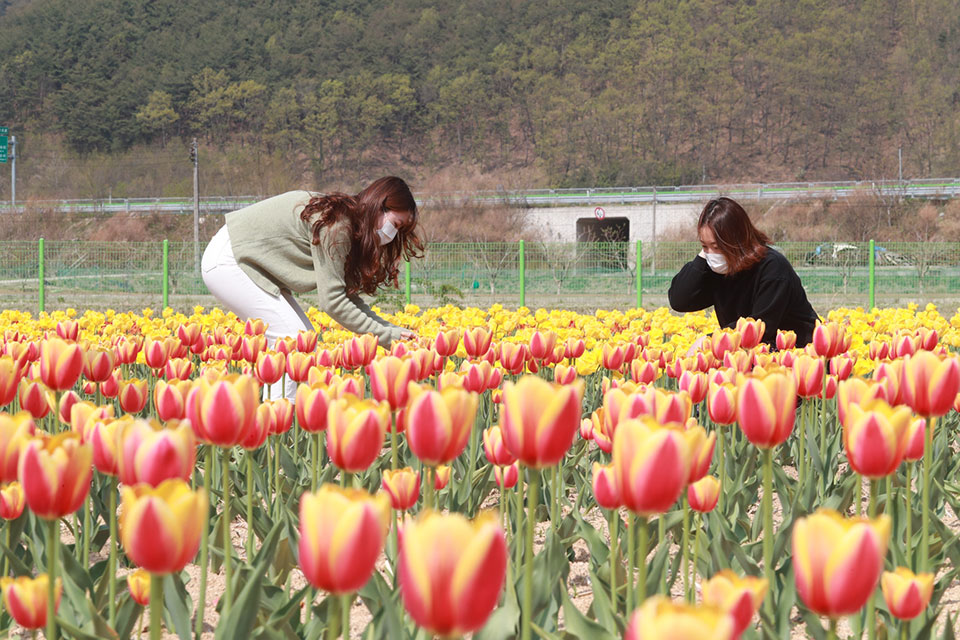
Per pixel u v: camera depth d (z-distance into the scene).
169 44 160.12
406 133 147.38
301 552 1.25
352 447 1.70
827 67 140.88
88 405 2.26
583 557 3.63
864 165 132.00
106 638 1.90
